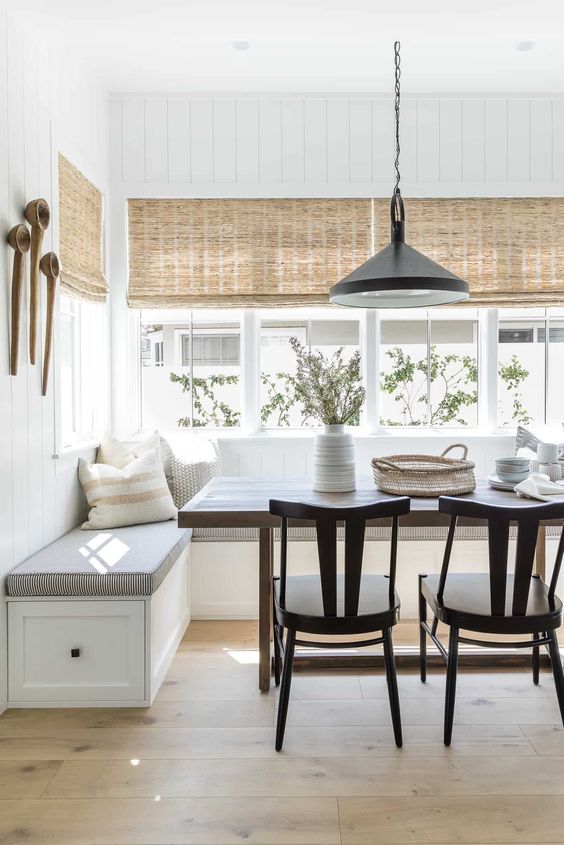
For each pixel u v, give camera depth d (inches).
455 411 169.5
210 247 160.6
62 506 127.7
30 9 106.8
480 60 142.4
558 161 160.7
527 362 168.7
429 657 114.4
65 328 145.0
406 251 107.4
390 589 89.5
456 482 107.3
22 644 102.6
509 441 161.9
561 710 89.5
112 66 143.9
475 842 70.2
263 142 159.3
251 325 164.6
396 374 168.7
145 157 159.5
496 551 85.3
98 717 98.7
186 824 73.2
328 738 91.4
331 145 159.8
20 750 89.2
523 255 161.9
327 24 116.3
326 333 167.0
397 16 114.0
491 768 83.7
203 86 155.0
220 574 144.8
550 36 122.0
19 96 110.0
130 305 160.6
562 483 110.7
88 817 74.5
